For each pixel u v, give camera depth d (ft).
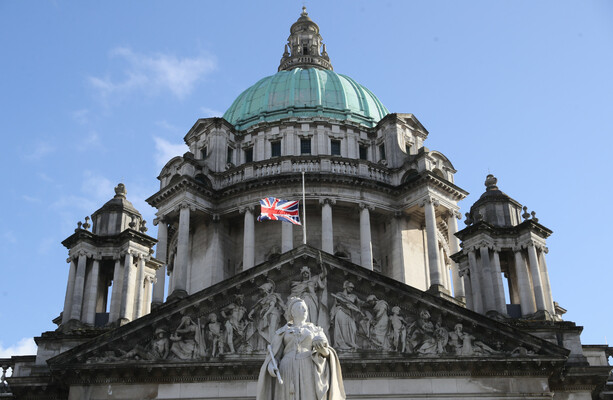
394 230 233.14
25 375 171.12
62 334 172.14
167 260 250.16
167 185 232.94
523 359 150.00
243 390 148.15
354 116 266.77
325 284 159.33
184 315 156.87
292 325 49.67
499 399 147.95
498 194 201.98
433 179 229.25
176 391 148.66
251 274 159.53
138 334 155.22
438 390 148.46
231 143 257.14
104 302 195.31
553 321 174.81
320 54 322.55
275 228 235.61
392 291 158.51
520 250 190.70
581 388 162.30
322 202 230.27
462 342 153.79
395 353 152.46
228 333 154.40
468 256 189.98
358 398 147.23
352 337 153.69
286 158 239.30
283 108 268.00
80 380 150.30
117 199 205.05
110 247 192.13
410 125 260.62
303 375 46.47
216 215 234.79
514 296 196.34
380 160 254.27
